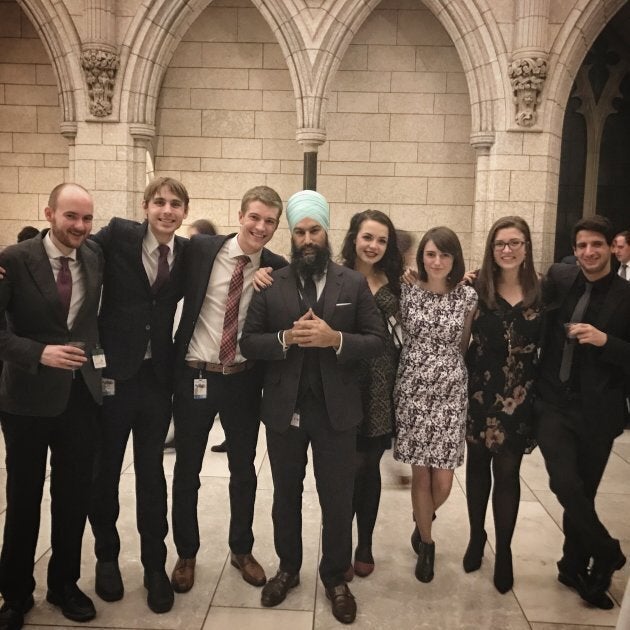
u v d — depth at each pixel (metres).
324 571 2.64
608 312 2.66
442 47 7.52
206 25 7.58
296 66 6.56
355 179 7.72
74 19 6.52
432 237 2.79
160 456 2.69
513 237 2.69
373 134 7.66
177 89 7.67
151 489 2.67
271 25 6.54
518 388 2.79
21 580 2.47
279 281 2.62
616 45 7.91
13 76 7.69
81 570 2.94
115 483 2.69
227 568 2.99
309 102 6.58
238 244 2.72
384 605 2.70
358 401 2.62
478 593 2.81
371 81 7.60
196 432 2.73
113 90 6.60
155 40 6.61
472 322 2.87
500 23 6.30
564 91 6.40
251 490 2.86
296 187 7.73
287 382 2.57
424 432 2.81
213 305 2.72
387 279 2.92
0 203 7.86
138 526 2.71
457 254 2.80
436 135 7.62
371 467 2.89
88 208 2.34
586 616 2.64
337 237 7.78
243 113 7.67
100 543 2.71
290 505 2.68
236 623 2.53
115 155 6.67
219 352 2.70
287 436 2.61
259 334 2.55
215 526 3.46
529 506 3.81
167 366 2.69
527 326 2.74
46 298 2.36
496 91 6.38
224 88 7.65
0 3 7.60
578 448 2.77
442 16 6.49
